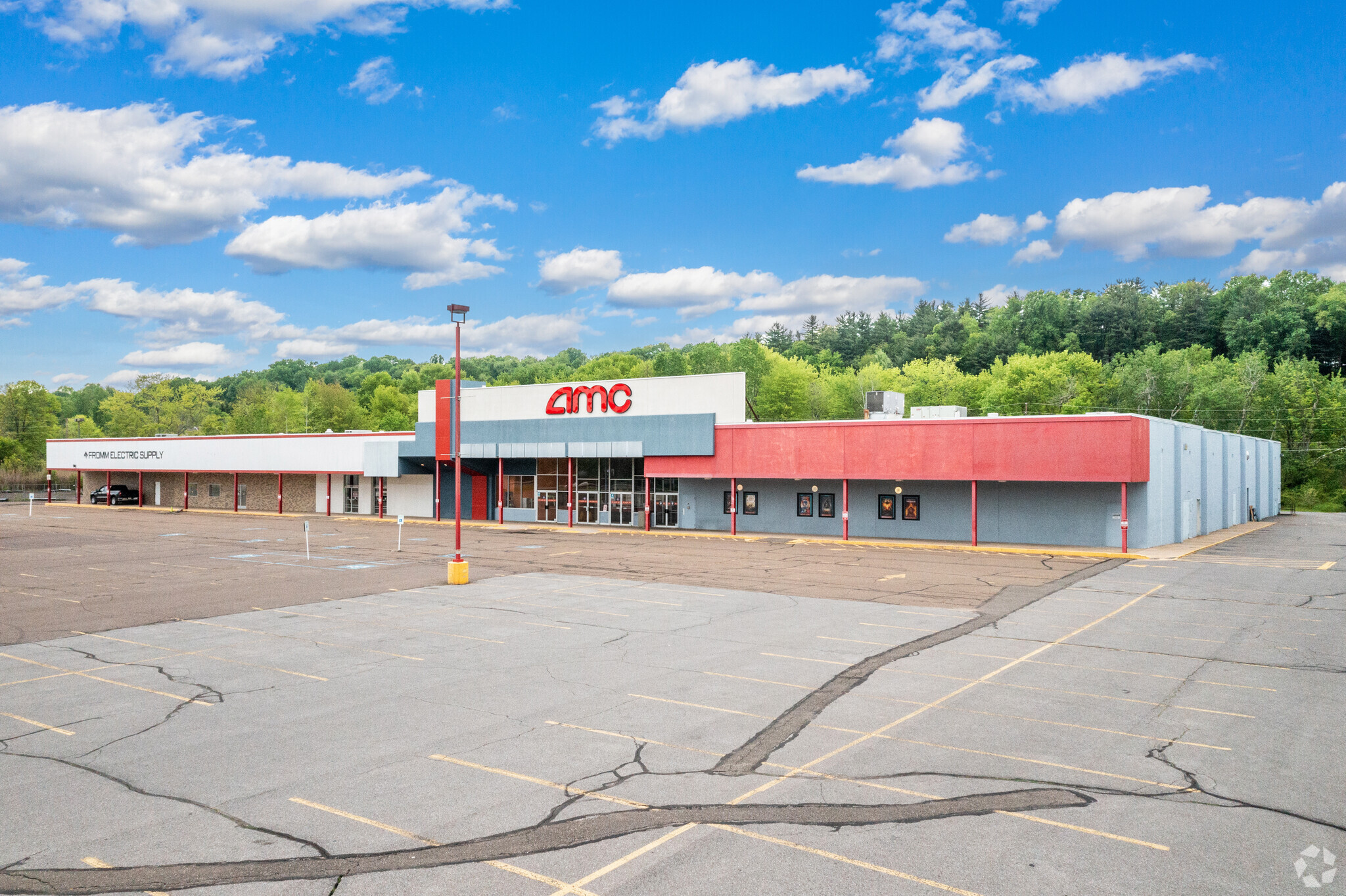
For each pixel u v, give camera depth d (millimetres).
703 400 44125
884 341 175875
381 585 27203
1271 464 67062
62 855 8188
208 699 13781
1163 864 7801
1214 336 132000
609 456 46344
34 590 26500
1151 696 13523
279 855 8141
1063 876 7590
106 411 150625
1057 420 34781
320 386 145500
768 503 43969
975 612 21500
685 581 27734
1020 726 12008
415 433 53844
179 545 40281
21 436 116750
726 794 9547
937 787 9711
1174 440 39375
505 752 11047
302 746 11391
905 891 7305
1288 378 97000
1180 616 20844
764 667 15648
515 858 8016
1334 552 35156
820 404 117125
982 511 38500
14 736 11969
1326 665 15664
